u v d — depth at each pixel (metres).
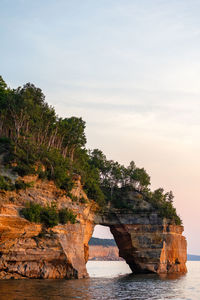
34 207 56.75
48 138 79.94
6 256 55.44
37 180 61.03
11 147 61.78
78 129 85.94
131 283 64.94
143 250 92.06
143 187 105.25
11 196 55.06
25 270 57.34
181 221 101.19
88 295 44.66
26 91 75.56
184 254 102.31
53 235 59.81
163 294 49.91
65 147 84.69
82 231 72.44
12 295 40.00
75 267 64.88
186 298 46.56
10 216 52.81
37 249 58.41
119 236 94.94
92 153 107.25
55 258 60.66
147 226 93.38
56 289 47.28
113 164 104.44
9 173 57.72
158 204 97.50
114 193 99.12
